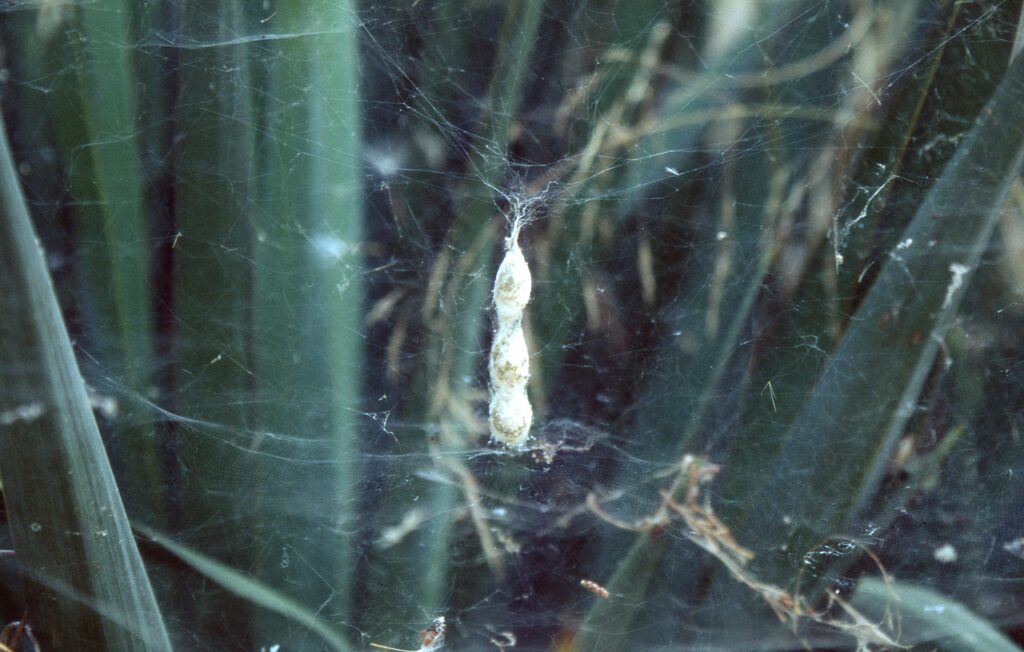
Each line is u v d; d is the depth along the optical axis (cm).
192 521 37
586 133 38
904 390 36
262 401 37
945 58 37
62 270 36
